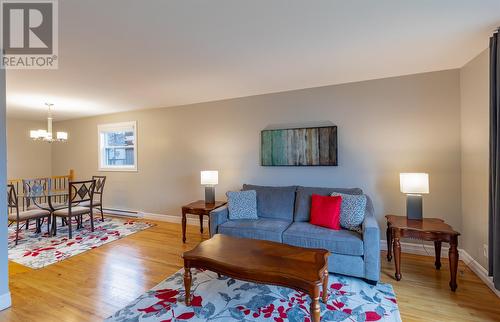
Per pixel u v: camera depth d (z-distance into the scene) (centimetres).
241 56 257
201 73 304
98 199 571
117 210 548
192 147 462
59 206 437
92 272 276
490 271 221
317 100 365
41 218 442
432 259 300
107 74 301
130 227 453
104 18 184
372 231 244
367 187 339
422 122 313
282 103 387
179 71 296
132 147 539
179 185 479
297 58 263
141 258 314
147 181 513
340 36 217
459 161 297
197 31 206
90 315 201
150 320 193
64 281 257
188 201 470
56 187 635
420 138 314
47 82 328
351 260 249
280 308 208
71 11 174
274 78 326
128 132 544
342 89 351
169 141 486
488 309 204
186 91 380
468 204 279
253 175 409
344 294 227
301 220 319
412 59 269
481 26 201
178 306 211
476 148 261
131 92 381
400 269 269
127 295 229
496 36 207
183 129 470
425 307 208
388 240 295
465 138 285
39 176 638
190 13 179
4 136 215
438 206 306
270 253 214
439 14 184
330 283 246
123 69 286
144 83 339
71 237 397
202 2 166
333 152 351
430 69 301
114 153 563
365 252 244
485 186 244
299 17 186
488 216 224
